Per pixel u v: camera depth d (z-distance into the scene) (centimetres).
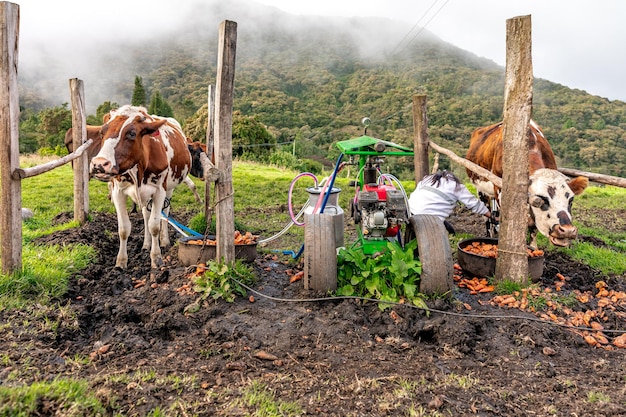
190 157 740
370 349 399
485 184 727
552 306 489
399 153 541
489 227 750
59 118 4709
